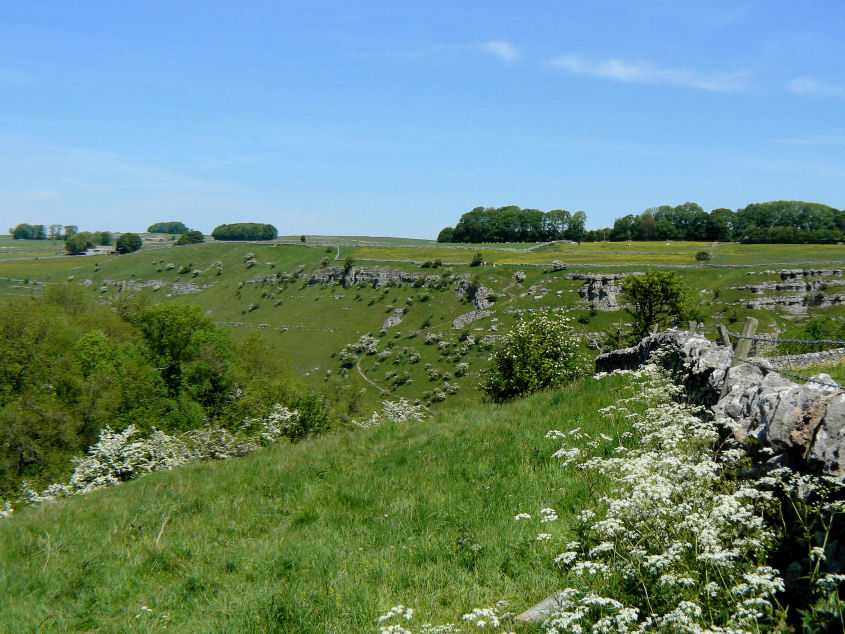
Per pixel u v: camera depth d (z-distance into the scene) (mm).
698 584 5398
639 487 6105
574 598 5816
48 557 8836
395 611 6559
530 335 32656
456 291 183500
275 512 10445
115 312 76938
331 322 187625
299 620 6445
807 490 5473
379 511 9914
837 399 5832
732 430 7594
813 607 4535
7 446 40156
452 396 132000
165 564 8562
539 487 9734
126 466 18500
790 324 128125
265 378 69188
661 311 56312
